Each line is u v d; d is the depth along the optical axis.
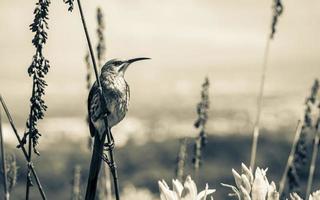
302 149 11.43
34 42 7.11
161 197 6.48
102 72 11.16
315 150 11.54
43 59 7.15
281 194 11.29
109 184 12.30
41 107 7.22
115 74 11.13
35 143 7.35
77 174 12.12
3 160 7.41
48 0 7.12
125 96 11.11
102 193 12.20
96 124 10.60
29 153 7.37
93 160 8.92
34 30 7.09
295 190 11.42
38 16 7.11
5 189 7.38
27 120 7.29
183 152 12.22
